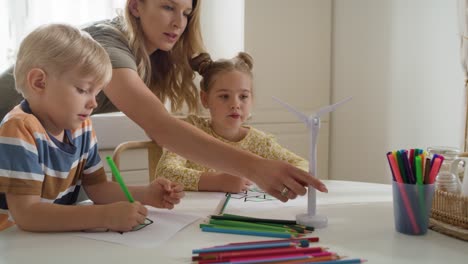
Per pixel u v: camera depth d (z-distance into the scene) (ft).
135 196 3.27
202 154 3.08
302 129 8.90
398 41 7.79
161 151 5.01
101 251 2.36
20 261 2.23
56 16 8.04
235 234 2.64
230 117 4.92
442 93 7.07
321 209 3.19
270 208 3.24
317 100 9.04
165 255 2.31
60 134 3.13
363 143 8.54
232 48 8.45
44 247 2.42
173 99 5.09
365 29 8.39
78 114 2.87
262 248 2.33
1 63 7.73
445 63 6.99
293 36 8.66
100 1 8.31
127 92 3.39
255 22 8.25
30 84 2.85
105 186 3.42
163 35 4.09
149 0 4.00
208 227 2.71
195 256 2.24
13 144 2.73
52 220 2.64
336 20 8.95
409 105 7.64
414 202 2.61
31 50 2.82
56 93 2.81
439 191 2.72
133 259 2.26
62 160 3.07
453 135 6.91
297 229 2.68
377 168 8.27
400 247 2.44
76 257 2.28
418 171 2.56
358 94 8.59
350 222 2.89
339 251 2.38
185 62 4.86
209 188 3.82
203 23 9.06
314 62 8.93
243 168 2.94
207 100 5.11
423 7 7.33
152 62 4.80
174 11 4.08
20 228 2.72
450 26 6.89
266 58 8.43
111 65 3.15
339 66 8.94
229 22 8.46
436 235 2.65
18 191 2.70
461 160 2.92
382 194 3.68
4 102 4.25
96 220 2.64
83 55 2.78
